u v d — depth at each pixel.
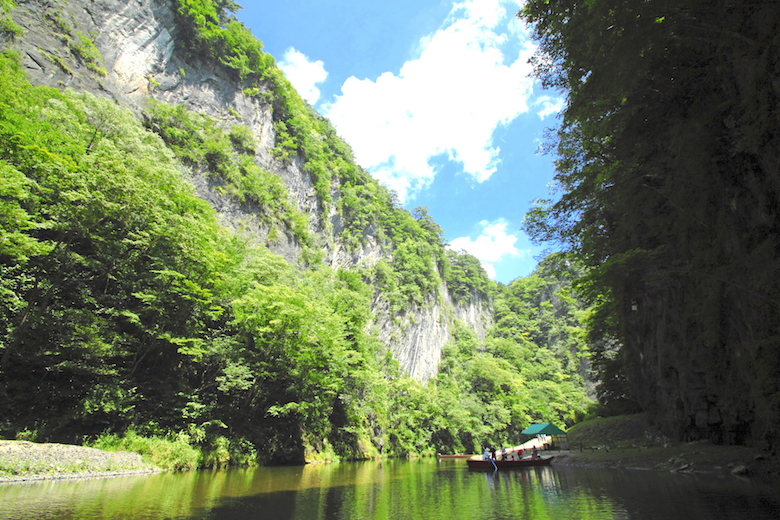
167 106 39.94
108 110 28.17
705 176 14.67
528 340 118.69
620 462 20.08
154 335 22.09
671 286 20.73
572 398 91.38
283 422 29.52
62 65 32.06
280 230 48.69
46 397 18.03
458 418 60.38
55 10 33.03
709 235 15.62
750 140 11.66
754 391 13.80
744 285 13.50
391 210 98.50
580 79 17.86
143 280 22.62
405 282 82.75
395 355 69.06
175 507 9.65
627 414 35.06
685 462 16.70
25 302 17.25
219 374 26.05
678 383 21.94
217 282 26.02
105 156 21.78
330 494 12.59
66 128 23.47
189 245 24.28
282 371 28.17
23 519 7.77
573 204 26.72
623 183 20.20
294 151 57.19
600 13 12.03
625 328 28.47
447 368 85.62
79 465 14.60
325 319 30.70
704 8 11.66
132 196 21.86
